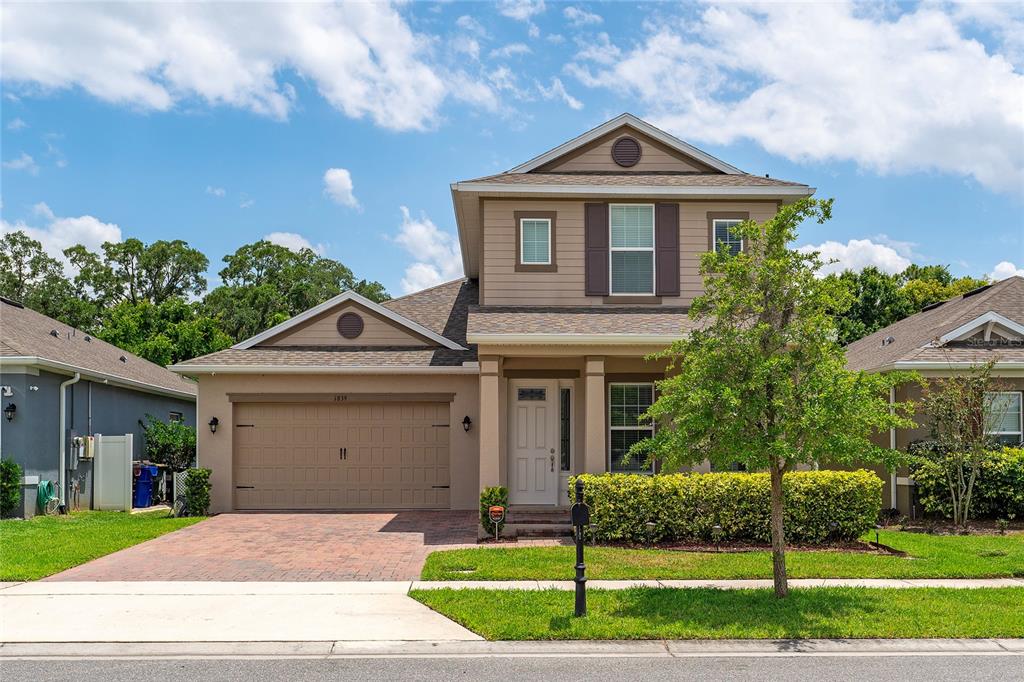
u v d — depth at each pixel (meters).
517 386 17.25
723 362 9.62
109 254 61.34
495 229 17.22
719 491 13.58
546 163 17.97
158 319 41.53
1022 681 7.08
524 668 7.47
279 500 18.81
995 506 15.52
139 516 18.25
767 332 9.72
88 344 24.05
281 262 64.38
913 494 16.25
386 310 19.66
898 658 7.79
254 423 18.89
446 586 10.57
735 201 17.36
